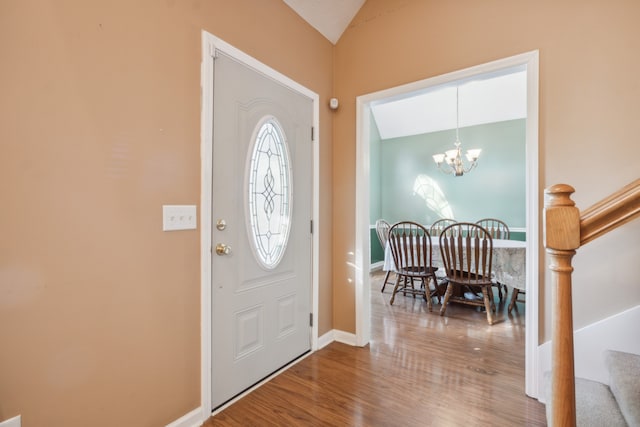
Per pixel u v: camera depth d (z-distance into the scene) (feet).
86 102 3.79
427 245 11.46
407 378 6.34
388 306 11.31
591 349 5.18
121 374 4.13
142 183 4.34
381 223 15.06
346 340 8.15
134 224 4.26
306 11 7.36
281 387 6.04
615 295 5.06
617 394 4.01
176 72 4.75
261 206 6.24
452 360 7.10
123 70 4.13
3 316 3.22
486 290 9.55
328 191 8.26
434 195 18.19
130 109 4.21
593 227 2.37
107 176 3.99
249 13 6.02
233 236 5.65
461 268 9.70
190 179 4.93
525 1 5.87
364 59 7.95
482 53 6.31
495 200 16.47
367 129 8.16
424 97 16.47
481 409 5.33
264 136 6.33
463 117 16.92
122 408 4.14
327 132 8.23
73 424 3.70
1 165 3.19
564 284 2.47
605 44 5.17
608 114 5.13
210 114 5.22
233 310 5.65
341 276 8.29
